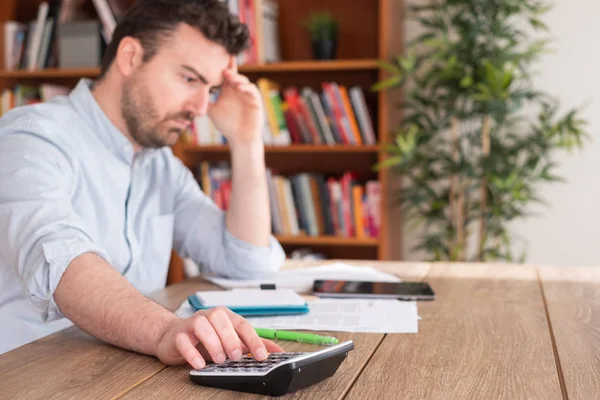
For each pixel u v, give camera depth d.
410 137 3.02
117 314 0.94
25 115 1.33
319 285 1.39
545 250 3.27
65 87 3.62
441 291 1.41
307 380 0.78
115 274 1.00
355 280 1.51
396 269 1.71
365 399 0.75
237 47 1.43
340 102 3.16
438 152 3.16
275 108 3.18
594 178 3.21
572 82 3.20
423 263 1.83
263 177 1.61
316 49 3.23
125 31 1.40
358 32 3.37
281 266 1.76
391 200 3.26
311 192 3.19
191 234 1.65
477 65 3.05
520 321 1.14
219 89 1.53
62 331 1.04
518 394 0.77
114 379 0.81
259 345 0.85
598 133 3.18
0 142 1.25
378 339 1.02
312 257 3.29
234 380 0.77
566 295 1.38
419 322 1.13
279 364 0.76
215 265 1.60
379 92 3.10
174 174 1.67
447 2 3.04
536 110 3.24
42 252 1.00
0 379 0.81
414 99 3.25
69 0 3.40
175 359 0.86
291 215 3.22
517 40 3.17
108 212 1.45
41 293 0.99
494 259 3.13
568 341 1.01
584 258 3.24
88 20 3.37
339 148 3.14
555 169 3.25
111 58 1.43
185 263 3.21
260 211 1.59
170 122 1.42
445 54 3.06
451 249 3.20
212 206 1.68
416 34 3.38
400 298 1.31
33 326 1.29
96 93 1.45
